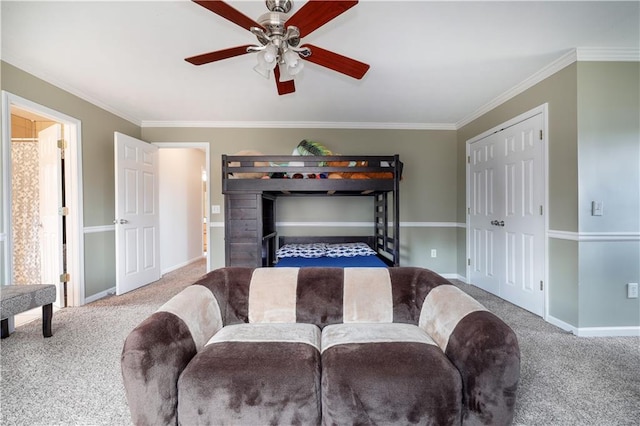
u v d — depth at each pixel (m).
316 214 4.42
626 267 2.45
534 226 2.92
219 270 2.00
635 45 2.35
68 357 2.13
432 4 1.86
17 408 1.60
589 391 1.73
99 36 2.21
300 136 4.36
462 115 4.05
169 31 2.15
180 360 1.31
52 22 2.03
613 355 2.14
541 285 2.83
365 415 1.20
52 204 3.25
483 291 3.73
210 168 4.34
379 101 3.53
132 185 3.79
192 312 1.54
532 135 2.94
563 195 2.58
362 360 1.29
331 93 3.29
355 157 3.16
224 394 1.21
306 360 1.32
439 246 4.47
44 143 3.35
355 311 1.85
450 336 1.40
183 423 1.22
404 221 4.44
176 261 5.53
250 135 4.35
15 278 3.51
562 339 2.39
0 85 2.45
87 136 3.37
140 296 3.58
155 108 3.77
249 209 3.04
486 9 1.91
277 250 4.01
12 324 2.54
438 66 2.67
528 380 1.84
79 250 3.24
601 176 2.43
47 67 2.68
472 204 4.04
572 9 1.92
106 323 2.76
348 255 3.58
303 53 1.75
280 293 1.89
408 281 1.92
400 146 4.41
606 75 2.43
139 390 1.16
